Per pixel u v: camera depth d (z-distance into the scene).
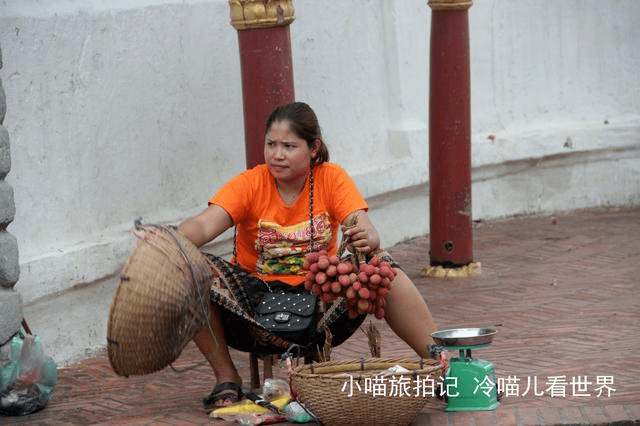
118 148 9.75
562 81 15.73
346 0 12.98
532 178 15.45
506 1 15.07
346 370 6.85
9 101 8.54
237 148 11.38
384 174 13.20
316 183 7.24
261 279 7.29
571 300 10.37
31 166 8.74
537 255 12.73
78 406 7.64
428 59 14.23
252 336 7.21
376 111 13.54
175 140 10.50
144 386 8.10
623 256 12.47
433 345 7.01
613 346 8.54
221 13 11.12
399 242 13.81
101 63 9.52
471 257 11.84
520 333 9.14
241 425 6.88
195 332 6.80
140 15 10.02
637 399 7.07
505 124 15.16
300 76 12.30
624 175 15.98
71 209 9.17
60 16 9.05
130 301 6.43
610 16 16.02
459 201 11.66
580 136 15.53
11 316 7.55
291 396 6.98
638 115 16.12
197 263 6.65
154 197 10.21
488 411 6.90
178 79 10.52
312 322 6.97
